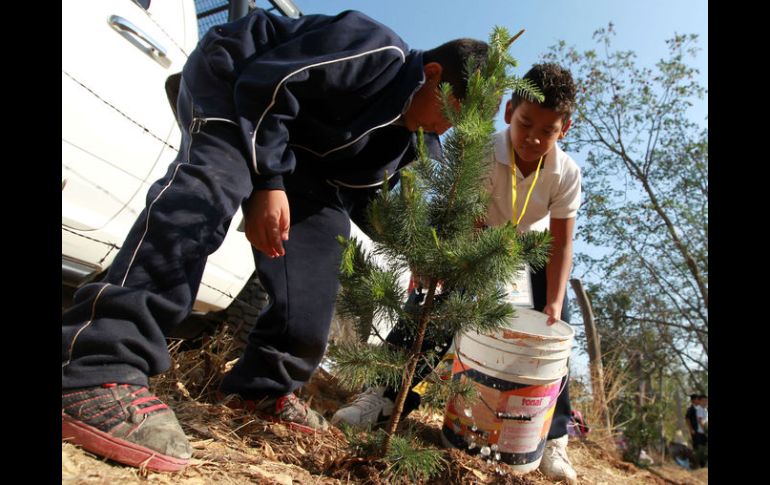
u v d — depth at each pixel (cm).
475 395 171
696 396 905
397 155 199
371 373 152
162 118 216
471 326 159
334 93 162
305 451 174
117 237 204
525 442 209
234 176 144
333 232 200
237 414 183
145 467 121
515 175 234
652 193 1300
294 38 164
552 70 202
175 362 222
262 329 189
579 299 598
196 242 137
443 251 149
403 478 164
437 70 177
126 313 125
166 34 226
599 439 446
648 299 1338
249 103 146
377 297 147
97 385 121
